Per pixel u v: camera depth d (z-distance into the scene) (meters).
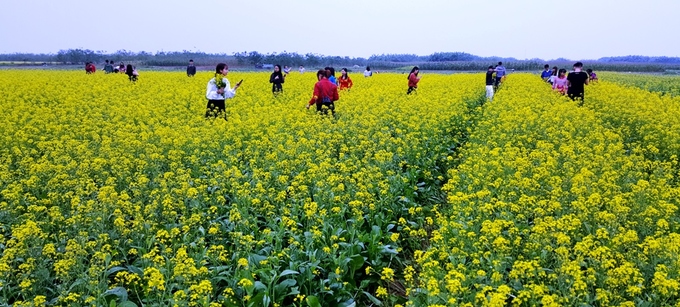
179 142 12.18
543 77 36.06
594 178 9.64
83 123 15.08
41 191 9.80
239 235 7.09
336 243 7.21
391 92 25.98
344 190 9.39
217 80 16.47
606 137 13.59
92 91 25.19
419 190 10.65
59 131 14.12
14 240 6.67
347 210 8.69
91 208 7.61
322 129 14.66
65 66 80.44
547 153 11.52
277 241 7.09
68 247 6.30
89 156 11.28
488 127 15.59
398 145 12.93
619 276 5.76
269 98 23.11
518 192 9.20
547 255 6.76
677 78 52.03
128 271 6.68
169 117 17.64
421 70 88.88
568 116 16.66
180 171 9.80
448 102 19.86
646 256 6.56
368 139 13.20
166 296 6.18
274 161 10.98
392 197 9.28
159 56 104.69
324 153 11.95
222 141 13.08
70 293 5.72
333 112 17.28
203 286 5.57
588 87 27.81
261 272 6.33
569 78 21.64
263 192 8.74
